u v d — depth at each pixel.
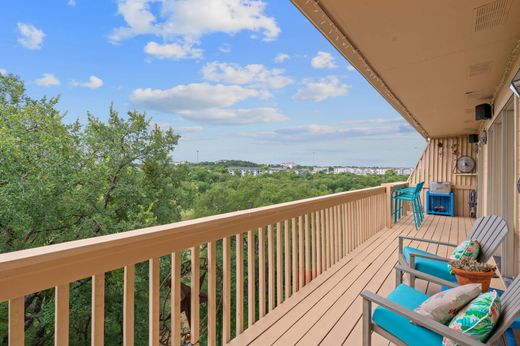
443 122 6.51
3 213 8.53
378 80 3.50
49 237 10.98
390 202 6.41
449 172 8.60
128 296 1.45
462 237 5.54
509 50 2.74
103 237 1.37
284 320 2.46
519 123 3.04
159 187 15.80
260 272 2.51
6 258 1.04
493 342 1.41
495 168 4.99
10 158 8.69
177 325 1.73
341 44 2.55
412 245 4.90
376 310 1.84
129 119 14.75
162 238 1.61
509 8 2.04
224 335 2.13
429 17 2.15
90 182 11.30
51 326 9.73
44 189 9.23
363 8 2.02
